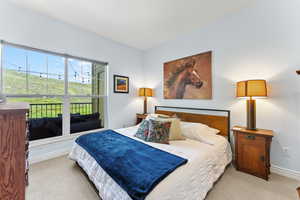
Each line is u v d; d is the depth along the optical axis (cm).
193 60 277
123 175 115
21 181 60
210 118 252
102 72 319
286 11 181
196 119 272
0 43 194
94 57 295
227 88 235
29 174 187
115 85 335
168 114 322
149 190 95
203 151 163
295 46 176
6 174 57
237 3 204
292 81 178
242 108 220
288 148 182
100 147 170
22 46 211
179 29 275
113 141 190
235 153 200
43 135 238
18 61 213
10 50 206
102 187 132
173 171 116
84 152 183
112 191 118
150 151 155
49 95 243
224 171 195
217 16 235
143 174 111
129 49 362
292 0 177
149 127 208
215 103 249
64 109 261
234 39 226
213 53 251
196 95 273
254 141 181
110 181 124
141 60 392
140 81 390
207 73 256
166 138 194
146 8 212
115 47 333
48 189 157
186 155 151
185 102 294
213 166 164
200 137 202
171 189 104
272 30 192
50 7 210
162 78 344
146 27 268
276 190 155
